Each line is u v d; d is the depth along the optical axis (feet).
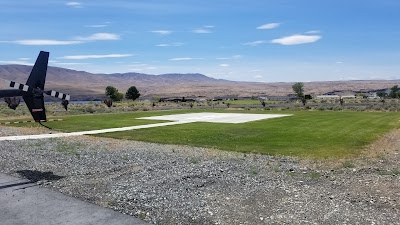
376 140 80.69
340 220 31.55
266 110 201.26
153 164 56.54
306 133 93.61
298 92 442.50
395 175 47.85
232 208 35.45
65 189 42.86
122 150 70.64
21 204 37.58
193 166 54.75
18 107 237.66
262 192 40.63
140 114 176.14
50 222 32.53
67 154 65.87
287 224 31.01
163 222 32.17
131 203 37.40
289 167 53.78
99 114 179.83
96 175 49.75
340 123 117.39
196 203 37.11
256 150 70.08
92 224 31.94
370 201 36.68
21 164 57.26
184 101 377.71
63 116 164.55
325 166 54.49
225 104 287.89
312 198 38.01
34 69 55.06
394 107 196.13
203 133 95.96
